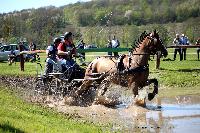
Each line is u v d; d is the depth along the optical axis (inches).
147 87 673.6
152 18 2647.6
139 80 552.4
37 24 2253.9
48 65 632.4
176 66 972.6
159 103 595.2
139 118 499.8
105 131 411.8
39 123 390.9
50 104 575.2
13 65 1213.1
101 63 583.8
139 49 552.4
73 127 397.7
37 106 520.4
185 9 2684.5
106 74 569.3
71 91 598.5
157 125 459.8
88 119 484.4
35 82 681.0
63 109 545.0
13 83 761.0
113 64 569.9
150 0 2878.9
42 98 606.5
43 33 2066.9
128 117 506.0
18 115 415.5
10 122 369.7
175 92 683.4
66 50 622.8
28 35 2174.0
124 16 2571.4
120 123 470.6
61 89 606.9
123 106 575.8
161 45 554.6
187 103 593.9
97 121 477.1
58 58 623.8
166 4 2847.0
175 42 1145.4
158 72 872.3
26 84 745.0
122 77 558.9
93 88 597.3
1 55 1524.4
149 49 552.1
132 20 2578.7
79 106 580.7
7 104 489.7
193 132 424.8
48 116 454.0
